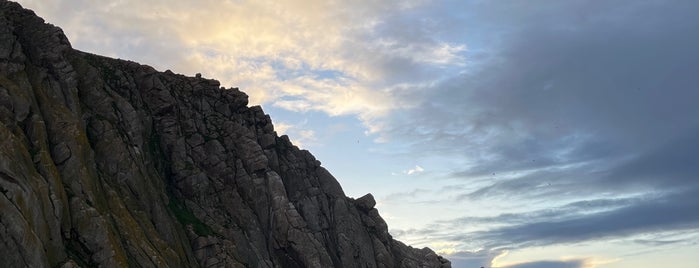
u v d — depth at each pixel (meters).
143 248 72.94
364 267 105.38
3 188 59.03
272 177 102.81
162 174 93.75
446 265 122.62
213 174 99.00
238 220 95.50
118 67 99.25
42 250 60.25
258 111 113.50
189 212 91.62
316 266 95.00
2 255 56.97
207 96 109.25
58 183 67.50
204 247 85.38
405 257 115.00
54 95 80.19
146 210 81.06
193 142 100.56
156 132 97.81
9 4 89.12
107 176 79.56
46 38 86.06
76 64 89.69
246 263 89.81
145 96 99.56
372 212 115.81
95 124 83.81
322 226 105.50
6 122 67.56
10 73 75.38
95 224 68.31
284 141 115.88
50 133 73.56
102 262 66.75
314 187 110.62
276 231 97.75
